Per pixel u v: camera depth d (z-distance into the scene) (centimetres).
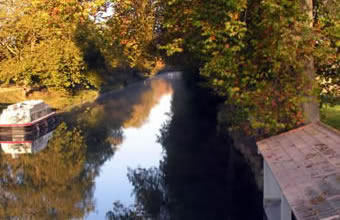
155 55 1850
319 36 1130
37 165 2383
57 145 2909
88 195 1822
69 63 4512
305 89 1171
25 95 4925
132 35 1652
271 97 1166
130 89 7100
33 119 3378
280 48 1048
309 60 1186
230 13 1107
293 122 1184
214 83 1237
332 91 1447
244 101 1188
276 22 1052
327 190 621
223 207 1558
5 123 3247
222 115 2906
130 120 3925
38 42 4681
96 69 5478
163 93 6331
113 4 1488
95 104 5216
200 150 2444
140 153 2580
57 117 4184
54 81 4450
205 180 1883
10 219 1580
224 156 2261
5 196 1834
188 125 3328
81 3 1276
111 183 1995
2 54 4647
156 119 3912
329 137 941
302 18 1093
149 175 2089
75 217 1577
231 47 1153
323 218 521
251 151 1950
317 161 800
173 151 2472
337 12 1255
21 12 4294
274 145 1079
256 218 1444
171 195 1738
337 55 1288
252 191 1695
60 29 1512
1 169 2311
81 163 2406
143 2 1622
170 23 1446
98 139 3075
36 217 1595
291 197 658
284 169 841
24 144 2994
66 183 2020
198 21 1210
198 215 1510
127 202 1714
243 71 1197
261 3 1123
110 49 1830
